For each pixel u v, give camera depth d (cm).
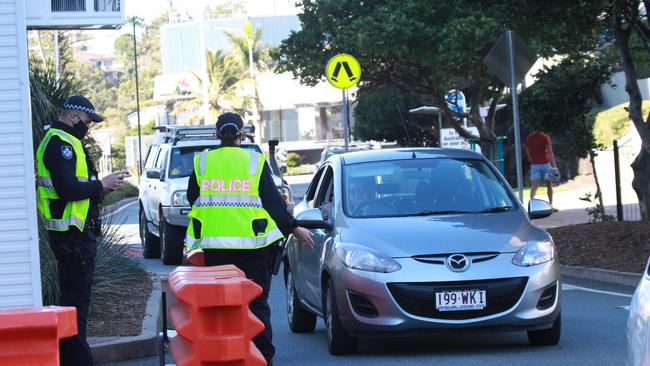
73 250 902
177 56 11275
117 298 1416
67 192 888
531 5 2184
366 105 5147
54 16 1157
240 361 693
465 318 1020
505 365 994
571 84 2245
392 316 1016
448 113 2864
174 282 736
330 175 1265
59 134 902
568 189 3781
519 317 1024
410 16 2452
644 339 538
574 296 1491
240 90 9669
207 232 905
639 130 1944
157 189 2300
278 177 2258
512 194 1205
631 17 1916
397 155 1251
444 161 1235
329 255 1089
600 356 1023
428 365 1011
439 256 1031
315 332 1300
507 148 4275
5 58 1005
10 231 1001
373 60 2722
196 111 9731
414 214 1148
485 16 2227
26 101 1007
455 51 2283
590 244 1858
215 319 693
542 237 1086
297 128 9756
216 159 918
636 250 1752
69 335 598
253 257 912
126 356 1118
